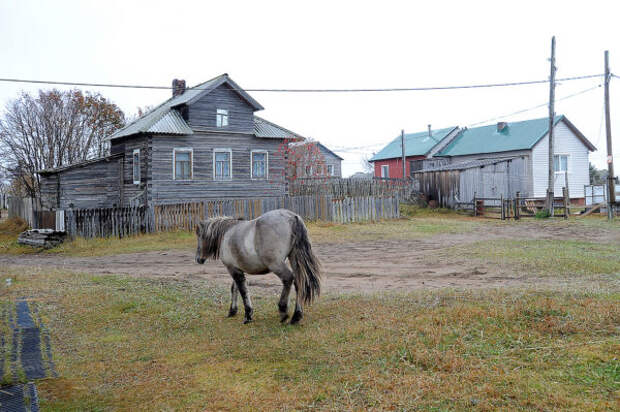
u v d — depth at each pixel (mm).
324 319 7914
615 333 6051
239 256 8172
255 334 7512
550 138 28719
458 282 11102
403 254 16203
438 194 35188
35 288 11711
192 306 9656
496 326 6566
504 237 19656
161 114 27766
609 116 25984
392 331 6711
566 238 18859
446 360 5562
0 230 29531
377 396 4879
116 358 6859
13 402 5477
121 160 29969
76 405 5352
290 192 34125
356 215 26703
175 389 5574
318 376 5535
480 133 45750
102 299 10344
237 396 5203
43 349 7371
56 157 43750
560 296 7973
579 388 4719
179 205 23141
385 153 53969
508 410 4398
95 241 21484
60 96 44062
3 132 41250
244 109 29391
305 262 7750
